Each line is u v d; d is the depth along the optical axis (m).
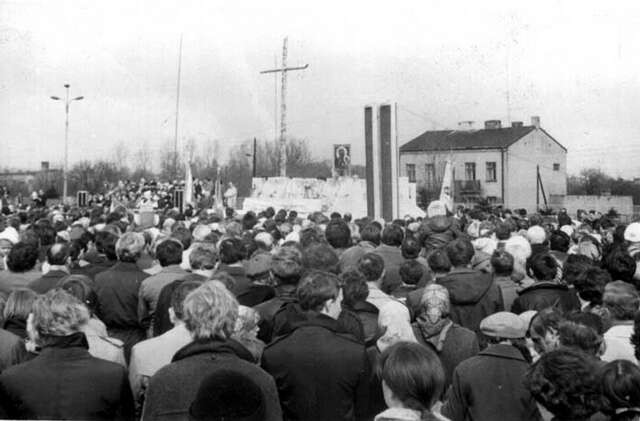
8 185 65.50
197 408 2.89
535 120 71.25
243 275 6.69
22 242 7.34
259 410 2.92
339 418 4.55
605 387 3.25
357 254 7.62
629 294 5.27
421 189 69.31
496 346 4.44
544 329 4.36
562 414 3.30
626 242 9.66
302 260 6.64
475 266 8.44
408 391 3.32
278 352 4.66
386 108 17.95
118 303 6.80
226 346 4.01
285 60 45.75
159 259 6.87
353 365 4.60
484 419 4.25
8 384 4.14
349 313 5.29
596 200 64.38
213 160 69.94
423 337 5.21
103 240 8.00
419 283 7.27
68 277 5.90
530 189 69.88
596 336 4.26
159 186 41.00
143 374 4.81
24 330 5.38
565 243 9.48
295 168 71.62
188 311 4.04
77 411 4.11
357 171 45.75
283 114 45.97
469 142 71.69
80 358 4.27
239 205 43.97
